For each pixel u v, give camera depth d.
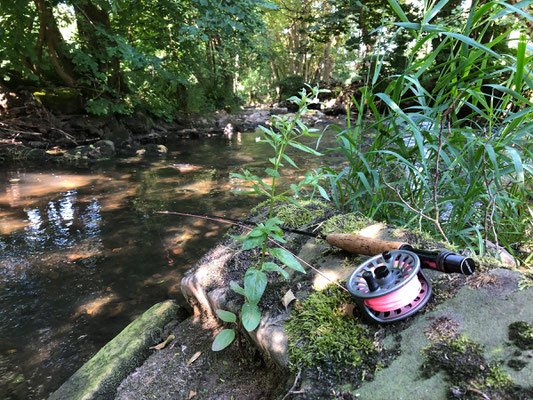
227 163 8.79
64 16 11.43
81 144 10.58
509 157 2.19
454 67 2.28
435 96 2.61
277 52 31.05
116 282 3.26
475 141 2.18
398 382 1.14
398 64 9.93
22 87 10.59
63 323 2.68
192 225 4.62
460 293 1.35
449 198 2.42
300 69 34.53
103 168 8.29
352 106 17.84
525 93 2.51
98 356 1.98
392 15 10.23
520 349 1.10
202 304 2.14
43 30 10.60
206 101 17.19
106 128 11.30
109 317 2.74
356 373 1.22
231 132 15.39
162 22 12.12
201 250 3.90
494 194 2.24
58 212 5.17
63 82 11.88
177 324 2.21
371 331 1.35
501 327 1.18
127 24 12.28
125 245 4.04
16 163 8.68
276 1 24.42
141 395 1.66
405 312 1.30
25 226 4.63
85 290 3.13
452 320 1.26
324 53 29.22
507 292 1.29
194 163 8.87
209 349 1.83
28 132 9.85
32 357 2.31
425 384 1.11
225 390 1.56
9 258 3.75
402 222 2.54
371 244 1.59
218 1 10.27
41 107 10.41
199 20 10.03
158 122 13.66
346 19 13.86
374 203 2.61
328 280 1.68
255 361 1.66
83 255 3.80
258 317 1.50
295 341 1.42
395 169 2.70
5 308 2.88
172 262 3.63
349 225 2.06
